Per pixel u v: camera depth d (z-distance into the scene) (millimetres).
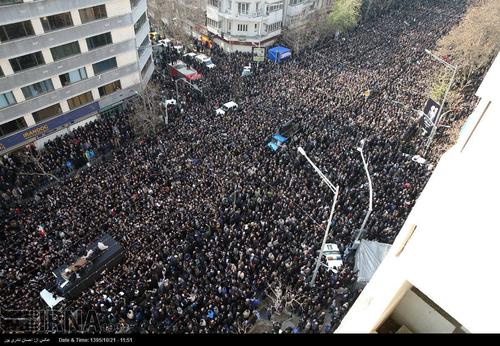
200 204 27859
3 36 29547
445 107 41312
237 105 40781
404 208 28438
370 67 50938
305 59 53125
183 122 37500
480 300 4410
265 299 24188
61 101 35781
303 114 39344
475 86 46375
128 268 23953
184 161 31672
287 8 59500
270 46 59719
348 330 6238
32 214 27203
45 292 22203
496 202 4039
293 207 28062
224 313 21141
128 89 41062
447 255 4602
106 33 36281
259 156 32625
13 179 31328
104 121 38531
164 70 49500
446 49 51531
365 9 68500
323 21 56938
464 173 4281
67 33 33281
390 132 37000
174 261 23562
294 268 23703
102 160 34062
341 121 38375
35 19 30719
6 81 31125
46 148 34750
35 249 24391
